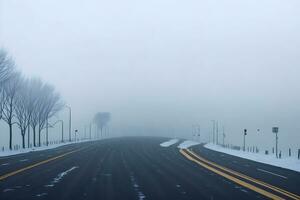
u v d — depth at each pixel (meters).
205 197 16.41
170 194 17.16
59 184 20.34
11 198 15.87
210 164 34.47
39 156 45.25
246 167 31.86
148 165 32.62
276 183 21.22
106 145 76.94
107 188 18.94
